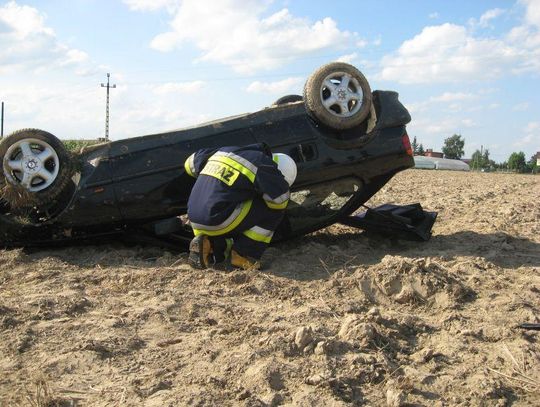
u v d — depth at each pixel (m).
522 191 17.12
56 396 3.14
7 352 3.66
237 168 5.61
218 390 3.28
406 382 3.41
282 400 3.22
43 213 6.27
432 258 6.34
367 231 7.61
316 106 6.39
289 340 3.85
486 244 7.14
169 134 6.37
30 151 5.98
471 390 3.44
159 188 6.18
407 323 4.32
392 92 6.95
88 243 6.61
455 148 95.56
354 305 4.74
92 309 4.53
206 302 4.68
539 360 3.85
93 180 6.06
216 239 5.80
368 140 6.67
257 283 5.21
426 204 11.70
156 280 5.33
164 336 4.04
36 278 5.35
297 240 7.33
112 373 3.45
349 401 3.25
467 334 4.23
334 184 6.70
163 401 3.11
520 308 4.72
